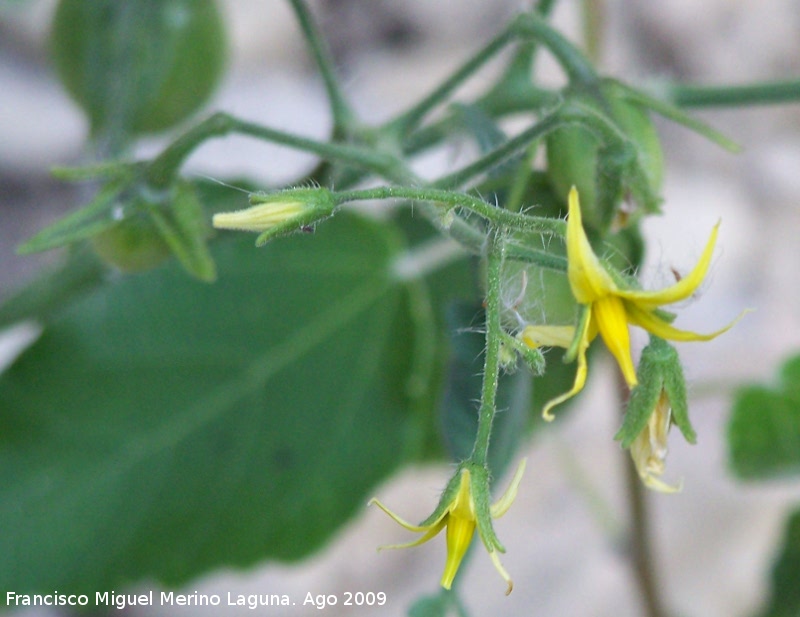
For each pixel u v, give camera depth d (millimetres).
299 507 347
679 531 585
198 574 344
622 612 554
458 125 327
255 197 263
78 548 336
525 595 561
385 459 349
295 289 344
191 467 342
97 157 347
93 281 333
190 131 289
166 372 340
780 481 380
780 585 382
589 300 258
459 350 305
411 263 352
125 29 333
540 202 299
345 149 293
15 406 334
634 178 282
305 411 346
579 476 381
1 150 615
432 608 293
